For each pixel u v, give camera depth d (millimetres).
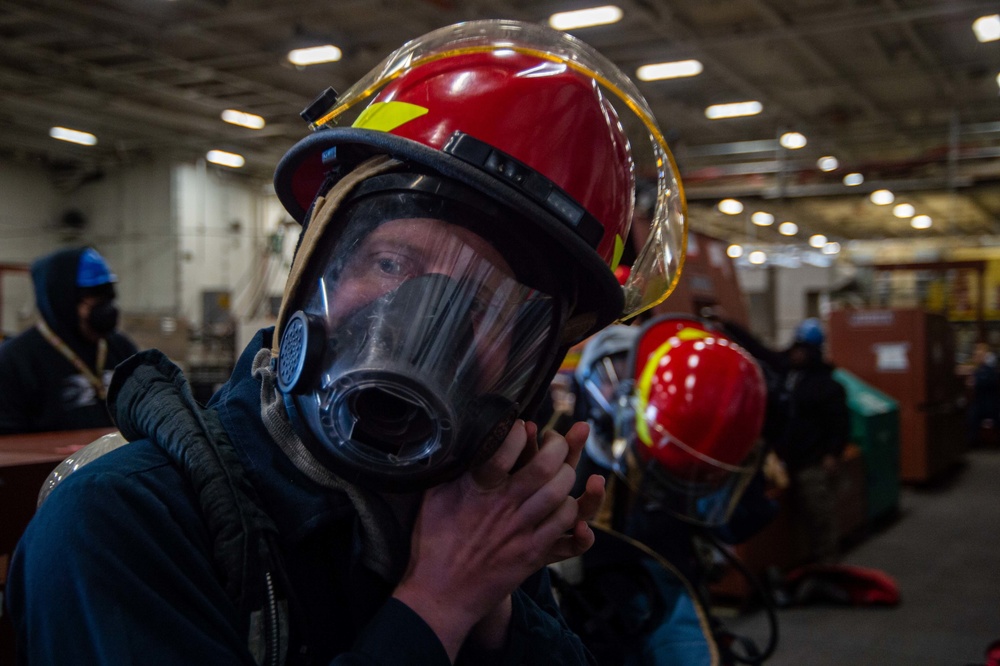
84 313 2506
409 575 624
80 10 10297
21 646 620
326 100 804
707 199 14281
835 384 5262
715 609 4629
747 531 1893
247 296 18312
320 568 661
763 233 21344
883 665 3889
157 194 17203
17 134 16047
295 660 633
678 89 13031
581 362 1864
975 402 12906
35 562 580
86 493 591
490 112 669
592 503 713
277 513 654
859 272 12125
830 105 13703
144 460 632
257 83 13172
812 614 4680
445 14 10156
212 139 16406
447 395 574
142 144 16719
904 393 8883
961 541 6609
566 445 642
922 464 8844
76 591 558
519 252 637
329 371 584
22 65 12617
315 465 646
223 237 17906
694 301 4066
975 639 4289
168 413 657
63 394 2473
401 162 634
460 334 590
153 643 554
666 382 1636
